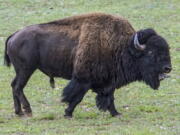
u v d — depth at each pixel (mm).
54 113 40250
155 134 32750
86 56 37688
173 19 74312
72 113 39438
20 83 39594
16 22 74312
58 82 50656
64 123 36562
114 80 38656
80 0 86062
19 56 39375
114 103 43156
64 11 79625
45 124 36438
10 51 39844
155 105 41906
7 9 81938
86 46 37688
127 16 76250
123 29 38562
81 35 38312
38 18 76188
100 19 38656
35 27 39844
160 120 36688
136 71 38469
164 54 37094
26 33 39406
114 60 38188
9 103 43906
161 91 46188
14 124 36844
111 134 32938
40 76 52312
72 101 38281
